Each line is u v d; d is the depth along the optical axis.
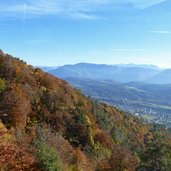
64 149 37.84
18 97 60.56
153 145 44.69
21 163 17.48
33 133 38.03
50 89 80.81
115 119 106.25
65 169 32.72
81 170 37.84
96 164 47.19
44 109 68.56
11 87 66.06
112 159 45.53
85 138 67.12
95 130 73.38
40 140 32.12
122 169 45.06
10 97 58.88
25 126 56.78
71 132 67.69
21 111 57.72
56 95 76.44
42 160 24.88
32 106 67.69
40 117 66.25
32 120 63.00
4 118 54.62
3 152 15.02
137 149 82.75
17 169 15.88
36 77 84.31
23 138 28.17
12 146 15.48
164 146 44.28
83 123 70.56
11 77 75.69
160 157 43.28
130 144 88.75
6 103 56.91
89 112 83.56
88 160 45.66
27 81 78.06
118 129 92.81
